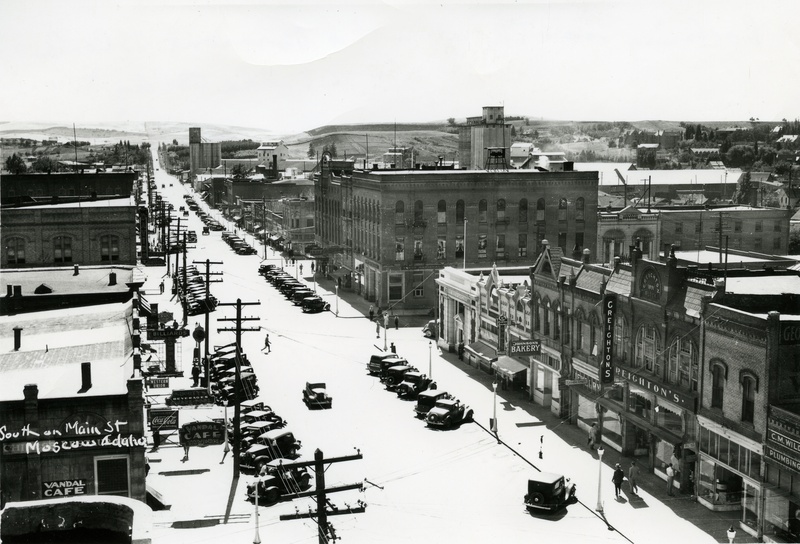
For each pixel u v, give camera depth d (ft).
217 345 248.11
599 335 160.25
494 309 214.48
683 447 131.95
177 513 123.13
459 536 113.19
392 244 296.92
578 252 302.25
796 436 107.24
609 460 148.56
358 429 166.71
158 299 324.60
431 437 161.27
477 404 185.26
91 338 151.02
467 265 298.76
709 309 125.90
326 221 410.31
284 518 98.48
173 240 529.04
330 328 278.46
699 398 128.67
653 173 433.48
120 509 96.48
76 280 210.18
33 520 96.37
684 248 309.22
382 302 300.40
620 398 155.53
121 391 117.60
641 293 147.54
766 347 112.68
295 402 186.91
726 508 124.57
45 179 339.16
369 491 132.77
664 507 126.31
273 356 234.79
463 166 449.48
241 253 476.95
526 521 120.16
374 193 307.58
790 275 156.35
